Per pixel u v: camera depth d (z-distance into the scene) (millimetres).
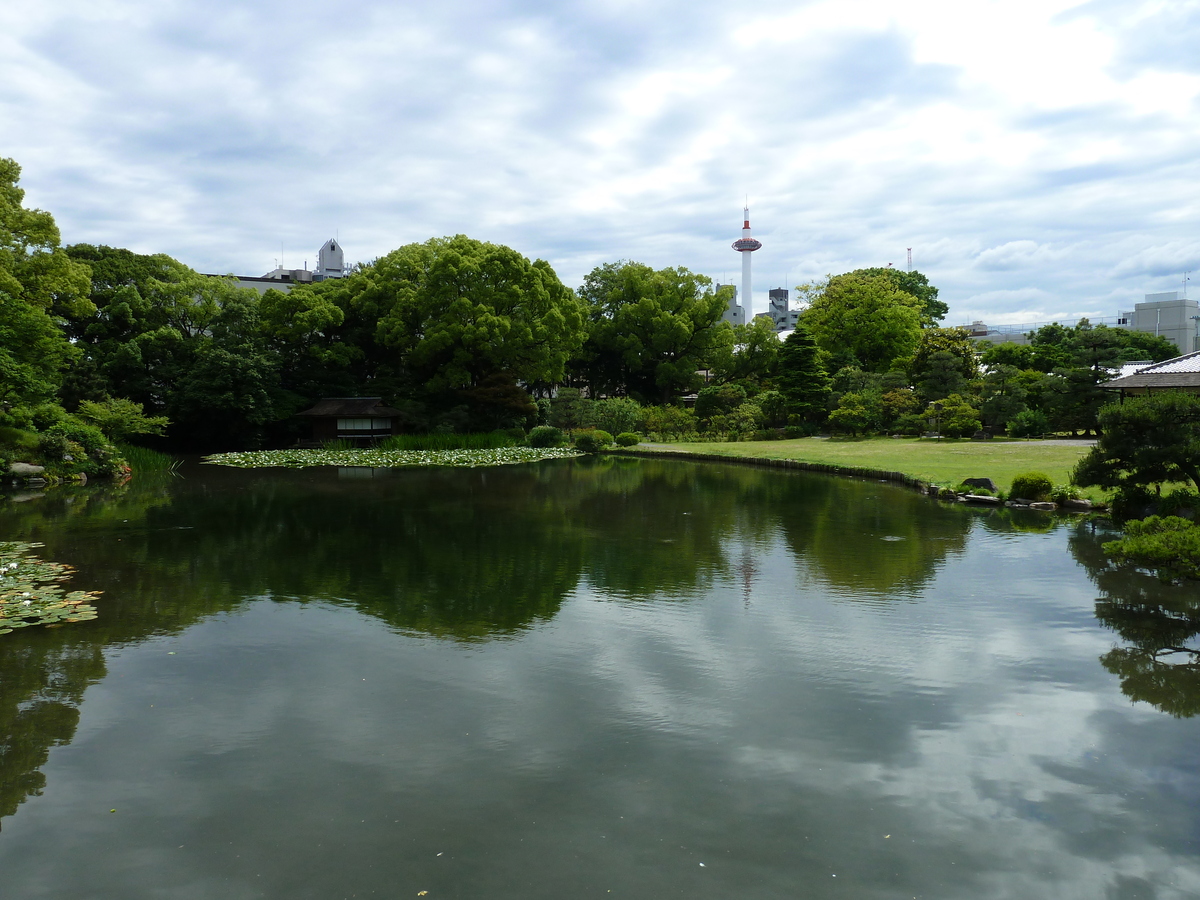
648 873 3832
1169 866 3877
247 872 3865
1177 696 6000
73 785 4715
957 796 4547
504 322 36844
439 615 8273
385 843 4098
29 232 24094
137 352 32281
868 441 34344
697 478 23109
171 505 17047
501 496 18703
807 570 10336
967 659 6840
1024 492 16125
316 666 6727
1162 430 11547
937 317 60656
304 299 36688
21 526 14086
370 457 30141
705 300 47219
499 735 5359
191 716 5695
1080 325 41750
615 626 7867
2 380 20531
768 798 4527
